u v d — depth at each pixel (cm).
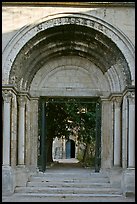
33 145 2539
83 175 2484
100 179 2419
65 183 2345
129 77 2214
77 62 2550
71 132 4344
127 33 2219
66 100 2747
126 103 2291
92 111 3909
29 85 2525
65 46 2452
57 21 2220
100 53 2441
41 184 2352
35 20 2220
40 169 2547
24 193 2225
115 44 2222
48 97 2581
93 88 2552
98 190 2264
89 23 2222
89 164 3850
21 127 2436
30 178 2427
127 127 2250
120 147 2438
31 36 2222
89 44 2419
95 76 2552
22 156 2417
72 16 2211
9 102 2222
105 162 2528
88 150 4153
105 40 2278
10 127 2250
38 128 2559
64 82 2553
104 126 2547
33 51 2369
